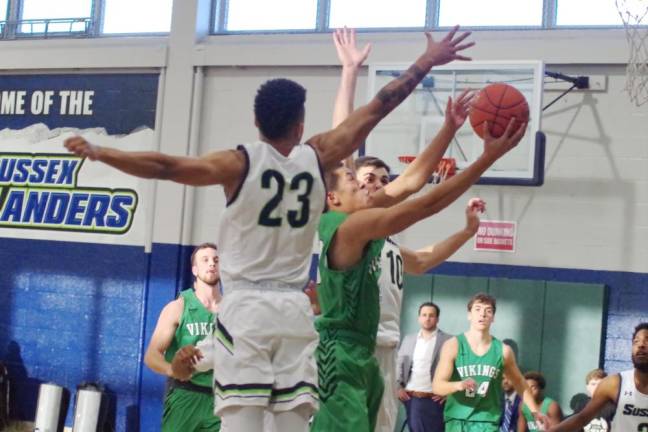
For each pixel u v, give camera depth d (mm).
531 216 12008
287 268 4211
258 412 4098
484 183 11570
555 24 12367
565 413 11602
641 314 11602
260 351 4094
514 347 11844
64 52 14172
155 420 13375
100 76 14109
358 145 4418
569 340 11672
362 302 4902
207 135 13508
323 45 12945
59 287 14023
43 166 14328
